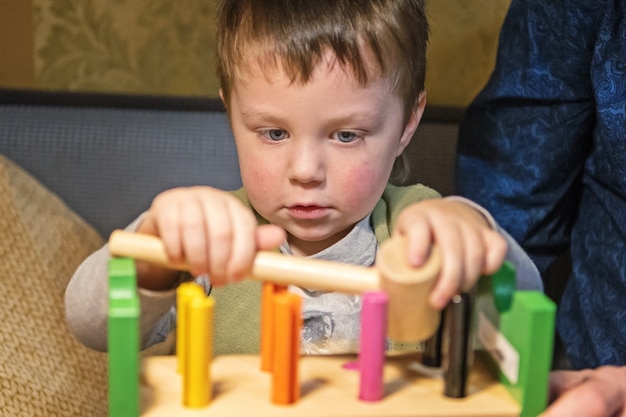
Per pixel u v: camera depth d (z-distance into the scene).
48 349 1.01
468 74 1.35
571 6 1.01
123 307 0.45
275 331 0.48
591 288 1.01
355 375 0.54
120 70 1.35
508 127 1.08
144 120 1.23
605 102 0.95
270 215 0.80
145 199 1.23
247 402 0.49
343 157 0.77
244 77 0.78
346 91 0.75
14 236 1.09
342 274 0.50
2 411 0.91
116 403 0.46
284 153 0.77
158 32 1.34
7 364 0.96
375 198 0.82
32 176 1.20
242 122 0.79
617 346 0.95
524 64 1.05
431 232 0.50
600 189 1.03
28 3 1.31
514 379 0.50
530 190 1.06
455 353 0.50
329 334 0.83
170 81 1.36
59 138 1.22
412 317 0.49
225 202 0.53
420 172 1.24
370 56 0.77
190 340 0.47
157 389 0.50
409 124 0.90
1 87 1.28
